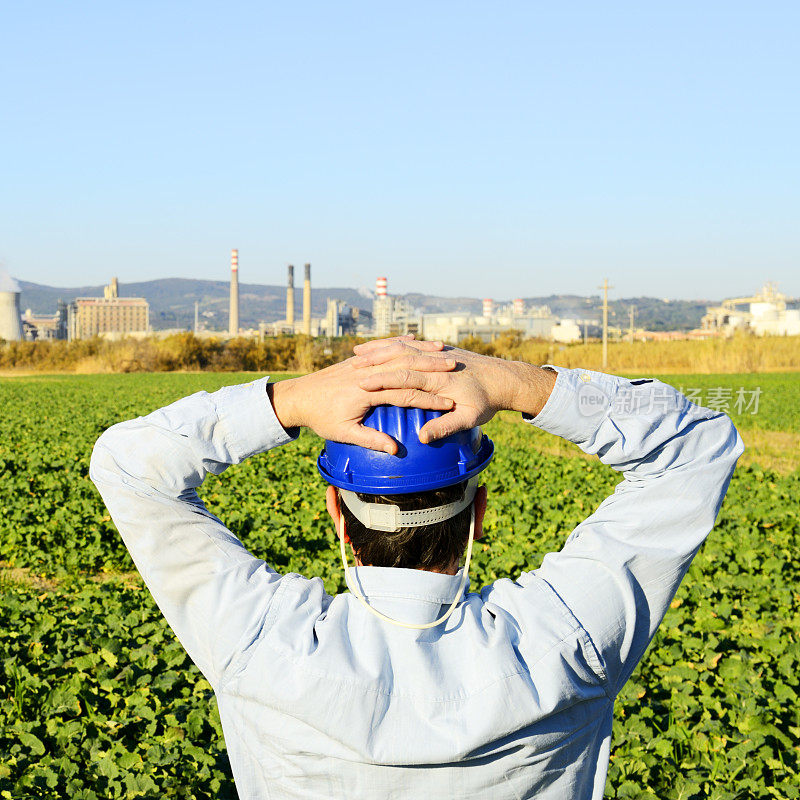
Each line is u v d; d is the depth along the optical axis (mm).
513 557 7664
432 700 1239
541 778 1283
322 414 1302
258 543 8594
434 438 1258
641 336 131000
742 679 5129
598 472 14117
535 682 1265
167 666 5293
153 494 1377
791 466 16062
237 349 79938
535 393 1360
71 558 8602
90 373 75312
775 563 7758
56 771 4035
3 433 19719
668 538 1395
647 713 4617
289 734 1261
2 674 5203
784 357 57750
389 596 1296
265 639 1309
